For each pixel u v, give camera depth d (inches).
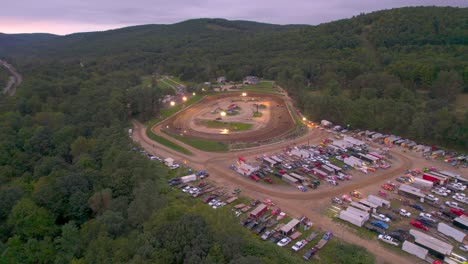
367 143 6186.0
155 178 4286.4
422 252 3075.8
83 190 3816.4
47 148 5329.7
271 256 2728.8
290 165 5196.9
